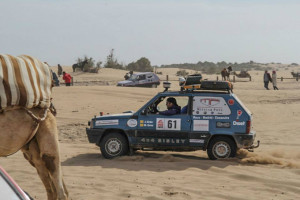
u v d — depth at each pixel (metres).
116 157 11.41
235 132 11.13
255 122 19.55
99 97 27.64
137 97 28.97
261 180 9.33
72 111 21.48
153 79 42.22
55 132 6.64
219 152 11.28
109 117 11.59
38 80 6.20
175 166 10.48
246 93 32.94
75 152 12.36
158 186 8.77
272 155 12.24
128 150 11.73
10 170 9.76
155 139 11.41
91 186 8.71
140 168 10.27
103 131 11.52
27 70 6.05
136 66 92.00
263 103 27.36
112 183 8.95
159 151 12.78
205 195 8.27
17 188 3.30
